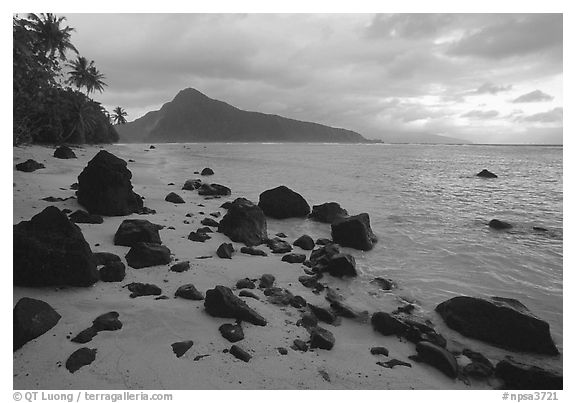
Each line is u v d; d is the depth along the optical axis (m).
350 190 24.14
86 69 61.88
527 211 18.62
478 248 12.59
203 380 5.31
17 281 7.30
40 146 41.34
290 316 7.34
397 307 8.26
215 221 13.73
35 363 5.33
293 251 11.60
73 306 6.86
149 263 9.00
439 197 22.28
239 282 8.45
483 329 7.08
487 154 87.50
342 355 6.25
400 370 6.00
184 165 39.78
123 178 14.17
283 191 16.64
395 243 13.02
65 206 13.93
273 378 5.49
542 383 5.79
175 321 6.62
